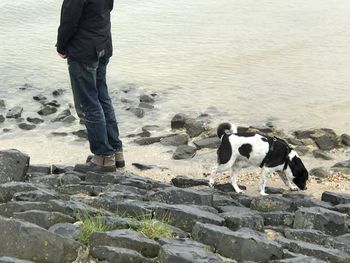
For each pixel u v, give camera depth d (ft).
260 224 18.26
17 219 15.53
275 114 29.25
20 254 15.08
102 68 21.47
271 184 23.11
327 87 31.96
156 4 48.80
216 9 47.32
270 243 16.28
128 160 25.34
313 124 28.25
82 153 26.05
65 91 32.27
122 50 37.55
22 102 31.04
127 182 21.35
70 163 25.17
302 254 16.60
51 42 39.83
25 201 17.61
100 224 16.30
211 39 39.63
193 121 28.07
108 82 32.91
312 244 17.20
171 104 30.50
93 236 15.72
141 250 15.65
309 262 15.83
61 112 29.73
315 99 30.66
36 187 18.85
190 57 36.17
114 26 42.52
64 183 21.04
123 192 19.79
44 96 31.58
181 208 17.89
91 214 17.07
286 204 20.34
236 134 21.77
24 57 36.76
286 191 22.44
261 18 44.47
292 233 18.01
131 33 41.04
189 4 48.93
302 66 34.58
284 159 21.76
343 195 21.30
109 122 22.12
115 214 17.58
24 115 29.60
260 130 27.45
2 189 18.61
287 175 22.03
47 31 42.01
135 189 20.54
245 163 21.95
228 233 16.44
